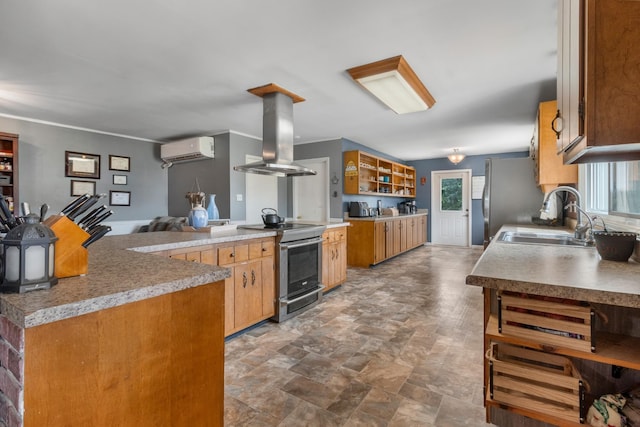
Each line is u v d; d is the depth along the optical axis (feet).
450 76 9.32
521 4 5.98
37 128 14.11
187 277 3.51
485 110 12.51
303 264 10.66
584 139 3.52
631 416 3.37
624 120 3.27
